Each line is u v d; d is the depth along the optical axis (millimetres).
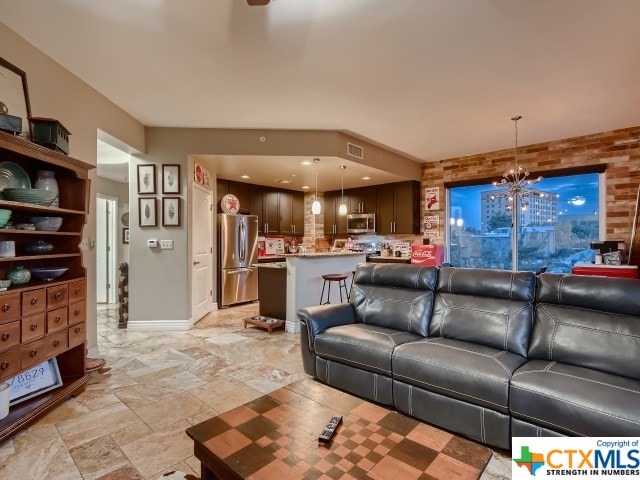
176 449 1889
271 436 1333
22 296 2059
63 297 2404
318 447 1265
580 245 5020
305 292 4457
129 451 1866
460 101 3662
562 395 1632
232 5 2162
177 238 4406
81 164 2621
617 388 1638
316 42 2574
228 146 4484
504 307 2365
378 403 2381
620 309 1982
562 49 2688
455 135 4844
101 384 2721
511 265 5664
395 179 6312
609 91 3441
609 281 2076
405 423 1433
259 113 3971
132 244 4375
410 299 2795
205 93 3438
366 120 4215
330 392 1720
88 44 2594
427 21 2336
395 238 6910
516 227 5621
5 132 1979
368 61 2848
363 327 2760
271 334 4199
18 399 2203
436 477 1112
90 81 3180
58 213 2594
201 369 3045
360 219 6996
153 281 4375
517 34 2490
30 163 2543
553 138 5012
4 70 2336
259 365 3148
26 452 1851
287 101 3631
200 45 2609
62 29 2410
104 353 3467
